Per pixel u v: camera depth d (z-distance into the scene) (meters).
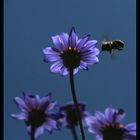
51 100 0.58
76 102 0.53
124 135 0.55
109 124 0.56
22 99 0.57
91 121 0.56
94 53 0.56
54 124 0.57
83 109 0.59
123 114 0.56
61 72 0.56
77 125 0.58
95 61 0.56
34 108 0.57
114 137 0.55
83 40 0.56
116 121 0.56
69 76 0.55
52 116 0.57
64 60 0.55
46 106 0.57
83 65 0.56
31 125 0.57
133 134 0.56
